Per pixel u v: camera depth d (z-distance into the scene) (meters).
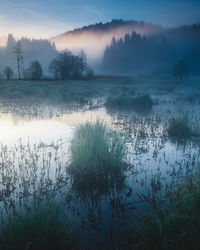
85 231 2.46
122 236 2.39
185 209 2.29
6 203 2.99
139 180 3.78
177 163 4.59
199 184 2.74
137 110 13.52
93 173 3.77
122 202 3.05
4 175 3.81
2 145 5.60
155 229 2.08
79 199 3.16
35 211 2.24
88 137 4.61
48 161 4.54
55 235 2.19
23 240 2.03
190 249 1.84
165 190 3.38
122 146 4.34
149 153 5.28
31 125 8.28
